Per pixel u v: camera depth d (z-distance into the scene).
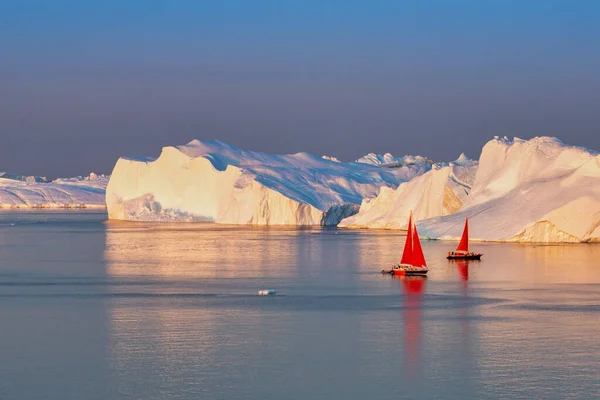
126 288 184.12
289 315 149.62
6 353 122.88
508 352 122.62
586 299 165.62
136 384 108.06
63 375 111.94
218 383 108.38
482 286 184.12
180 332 135.50
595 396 103.44
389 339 131.00
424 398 103.06
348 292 176.38
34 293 177.25
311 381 109.19
